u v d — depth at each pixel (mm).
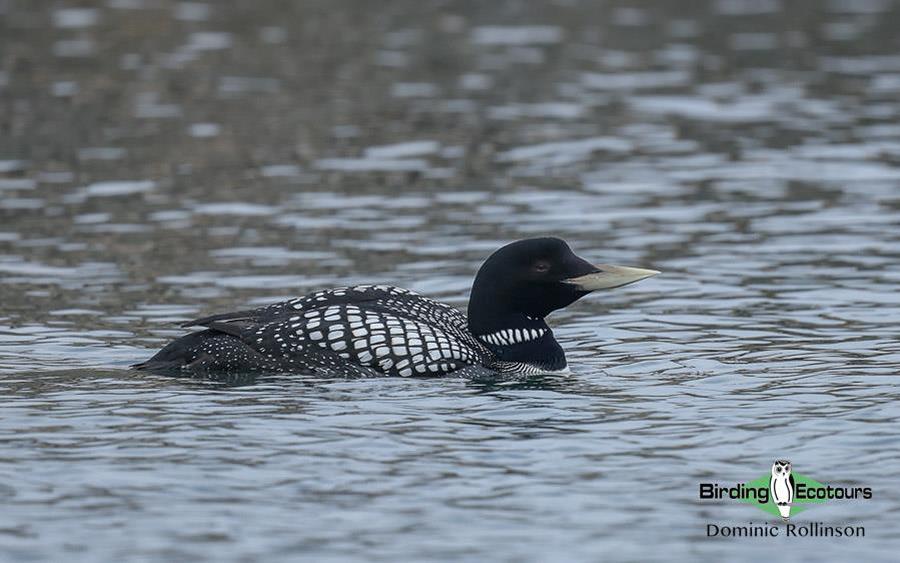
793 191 19062
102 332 12828
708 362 11805
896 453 9297
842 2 35250
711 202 18500
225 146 21703
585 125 23328
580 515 8281
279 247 16344
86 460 9086
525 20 32844
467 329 11742
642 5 34625
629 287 14688
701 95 25703
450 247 16312
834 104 24875
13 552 7684
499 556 7699
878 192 18938
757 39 31000
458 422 10000
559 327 13250
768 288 14484
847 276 14883
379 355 11172
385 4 34062
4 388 10766
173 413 10102
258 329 11281
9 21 30750
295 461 9125
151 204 18391
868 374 11281
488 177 19984
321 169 20422
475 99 25219
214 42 29516
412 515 8266
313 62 28047
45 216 17719
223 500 8461
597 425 9961
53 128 22672
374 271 15297
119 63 27438
